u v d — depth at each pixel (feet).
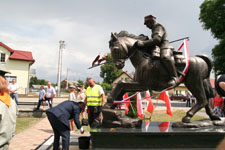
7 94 8.17
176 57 11.18
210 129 10.35
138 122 10.64
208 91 11.85
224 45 60.08
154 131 9.71
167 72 10.86
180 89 104.37
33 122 25.12
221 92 10.96
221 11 61.05
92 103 16.52
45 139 16.67
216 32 63.31
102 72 101.45
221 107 19.72
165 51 10.66
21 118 28.32
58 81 79.10
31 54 84.28
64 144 11.09
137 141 9.58
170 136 9.75
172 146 9.75
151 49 11.20
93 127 10.68
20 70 79.15
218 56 61.93
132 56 11.14
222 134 9.99
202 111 39.14
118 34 11.47
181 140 9.82
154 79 10.93
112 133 9.44
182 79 11.35
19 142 15.62
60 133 11.29
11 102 8.39
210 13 64.03
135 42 10.80
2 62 76.89
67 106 11.73
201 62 11.44
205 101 11.32
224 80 10.46
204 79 11.86
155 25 11.25
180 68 11.14
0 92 7.93
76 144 13.74
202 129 10.34
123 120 10.43
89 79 16.89
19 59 78.23
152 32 11.27
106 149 9.53
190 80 11.30
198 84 11.25
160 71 10.84
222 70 61.87
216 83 11.02
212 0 64.54
